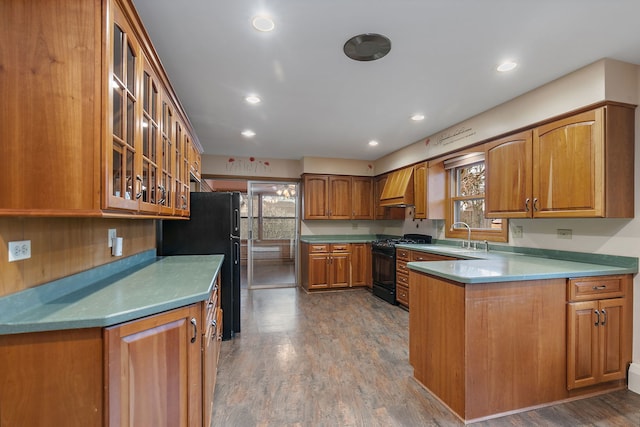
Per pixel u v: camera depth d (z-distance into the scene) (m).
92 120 1.10
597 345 2.09
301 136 3.98
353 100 2.78
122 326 1.14
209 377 1.77
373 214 5.57
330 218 5.32
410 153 4.39
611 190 2.09
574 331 2.03
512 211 2.71
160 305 1.28
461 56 2.04
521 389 1.93
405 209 5.11
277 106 2.94
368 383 2.26
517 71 2.25
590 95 2.14
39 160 1.07
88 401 1.09
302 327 3.38
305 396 2.09
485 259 2.65
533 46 1.92
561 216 2.31
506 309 1.90
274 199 5.70
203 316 1.58
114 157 1.23
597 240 2.37
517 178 2.67
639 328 2.14
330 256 5.02
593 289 2.08
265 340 3.02
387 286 4.42
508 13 1.61
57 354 1.07
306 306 4.20
